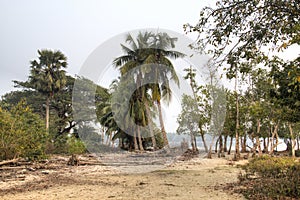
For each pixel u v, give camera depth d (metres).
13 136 11.51
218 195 5.54
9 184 7.16
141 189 6.18
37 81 27.19
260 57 5.04
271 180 6.27
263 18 4.82
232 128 18.06
